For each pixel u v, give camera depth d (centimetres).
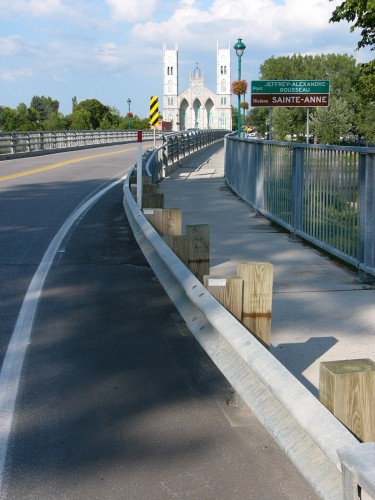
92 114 13325
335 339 605
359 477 221
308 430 283
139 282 855
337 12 2266
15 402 485
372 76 2452
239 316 480
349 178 838
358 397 315
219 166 3067
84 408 475
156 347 607
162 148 2373
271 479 380
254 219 1338
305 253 987
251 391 379
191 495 363
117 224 1345
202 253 687
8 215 1462
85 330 654
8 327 660
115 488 371
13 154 3819
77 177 2503
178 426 447
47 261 974
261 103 1802
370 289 777
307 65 9994
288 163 1135
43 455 408
